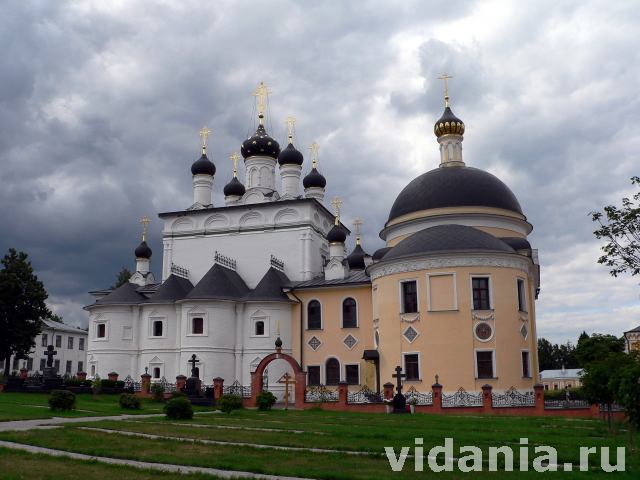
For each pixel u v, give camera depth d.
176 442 20.98
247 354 55.41
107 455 18.16
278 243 62.69
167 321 57.56
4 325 65.50
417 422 30.44
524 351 44.47
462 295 43.84
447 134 59.28
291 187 68.69
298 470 15.62
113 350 58.12
